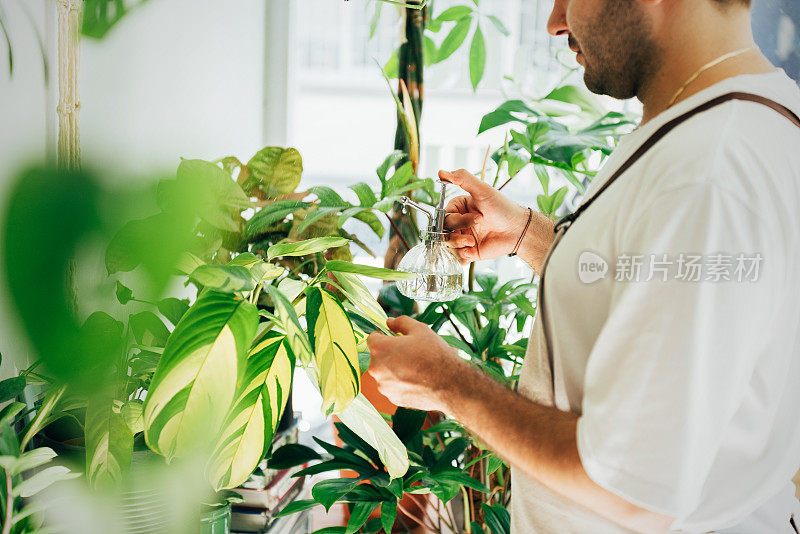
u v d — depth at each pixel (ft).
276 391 2.62
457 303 3.95
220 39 5.19
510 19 6.83
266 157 3.85
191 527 2.64
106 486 2.39
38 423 2.49
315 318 2.54
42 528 2.40
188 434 2.16
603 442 1.75
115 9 3.32
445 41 4.82
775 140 1.84
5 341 2.86
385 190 3.85
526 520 2.50
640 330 1.73
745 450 1.95
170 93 4.48
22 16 3.05
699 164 1.74
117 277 2.43
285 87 6.14
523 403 2.18
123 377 2.64
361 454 3.58
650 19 2.07
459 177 3.51
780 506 2.24
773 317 1.77
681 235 1.70
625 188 2.00
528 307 3.99
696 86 2.05
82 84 3.45
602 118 4.52
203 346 2.25
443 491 3.07
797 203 1.81
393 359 2.43
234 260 2.72
